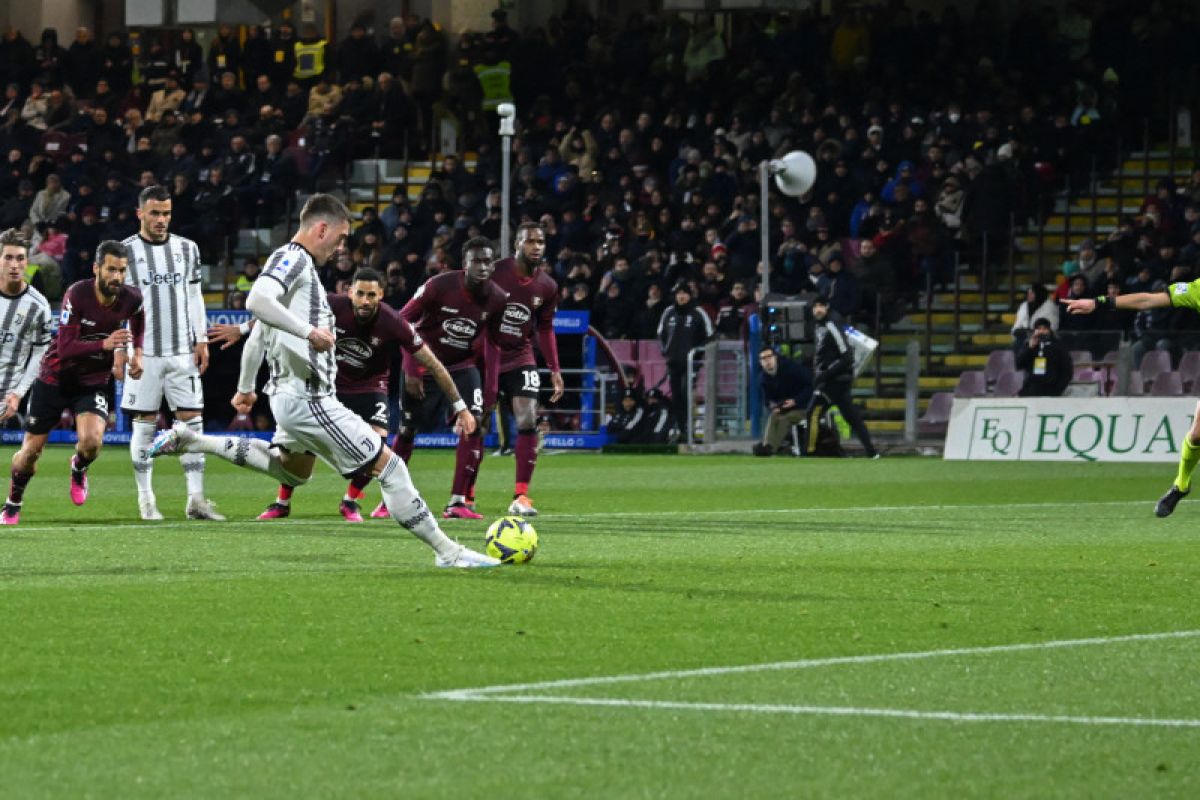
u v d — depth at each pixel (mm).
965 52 94812
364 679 19266
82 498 44469
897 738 16562
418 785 14672
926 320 86688
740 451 82625
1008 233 90375
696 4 98500
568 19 102938
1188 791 14703
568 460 75688
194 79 109750
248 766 15281
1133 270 82250
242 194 100938
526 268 43094
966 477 62562
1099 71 94250
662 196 91000
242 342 84938
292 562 31109
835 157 88812
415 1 113438
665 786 14703
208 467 67875
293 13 114688
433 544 29812
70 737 16359
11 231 39156
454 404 31594
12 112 109938
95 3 120500
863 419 86312
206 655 20719
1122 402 72625
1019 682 19391
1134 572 30297
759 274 85875
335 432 29391
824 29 96625
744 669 20031
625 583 27938
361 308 40344
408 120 103312
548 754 15797
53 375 40188
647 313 86125
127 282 40688
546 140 97125
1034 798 14453
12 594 26125
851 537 37375
